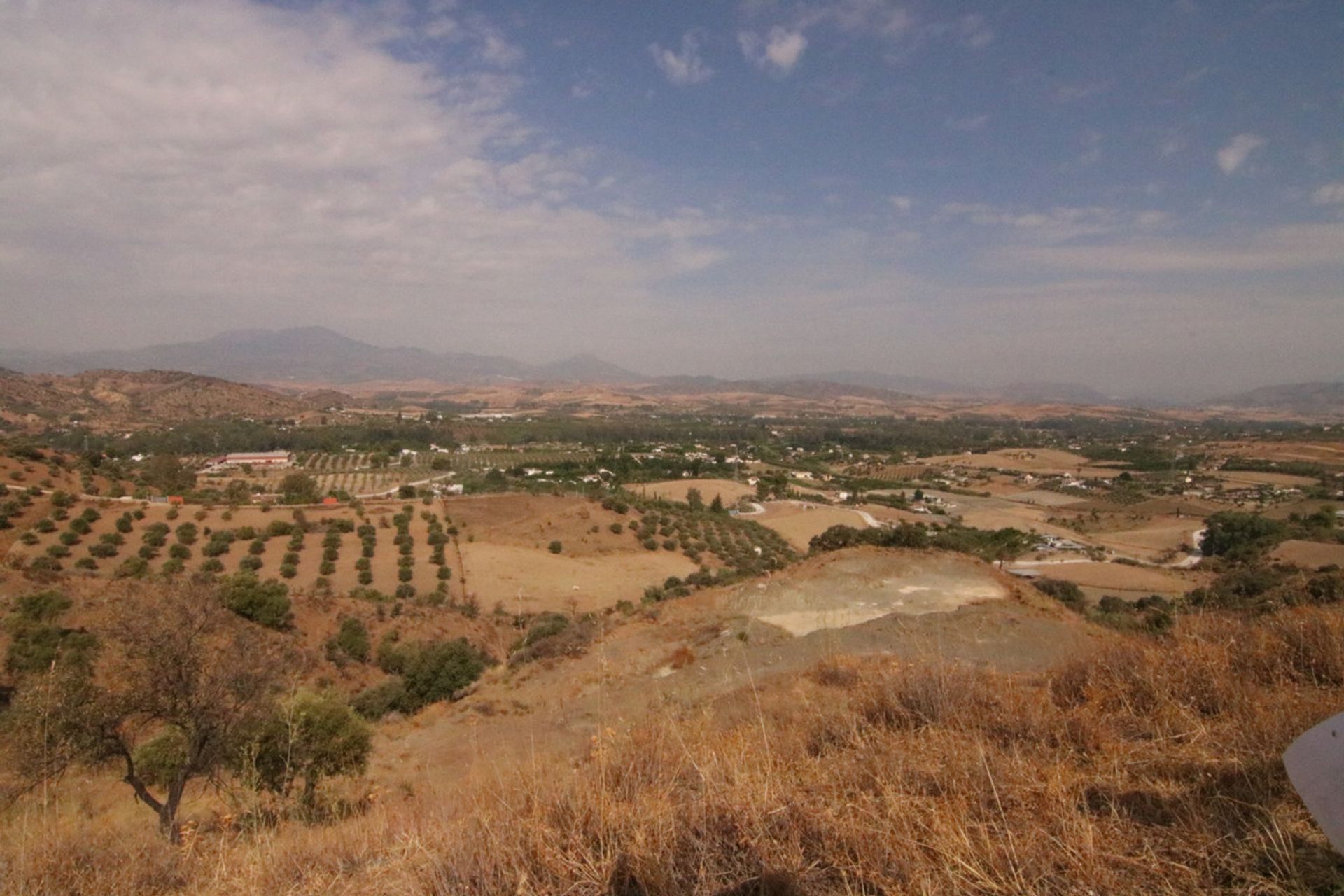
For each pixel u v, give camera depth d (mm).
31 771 6254
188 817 6832
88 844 3848
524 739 9523
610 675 12812
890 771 3102
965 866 2174
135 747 7852
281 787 6555
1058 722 3773
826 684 6922
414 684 17297
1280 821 2352
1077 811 2627
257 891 3119
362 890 2816
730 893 2277
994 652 9562
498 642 25656
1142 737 3596
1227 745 3109
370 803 6488
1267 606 6340
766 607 15336
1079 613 13688
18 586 20219
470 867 2539
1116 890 2094
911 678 4594
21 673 14625
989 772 2848
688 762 3223
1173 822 2508
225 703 7109
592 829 2611
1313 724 3021
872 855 2361
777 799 2711
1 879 3441
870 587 15789
